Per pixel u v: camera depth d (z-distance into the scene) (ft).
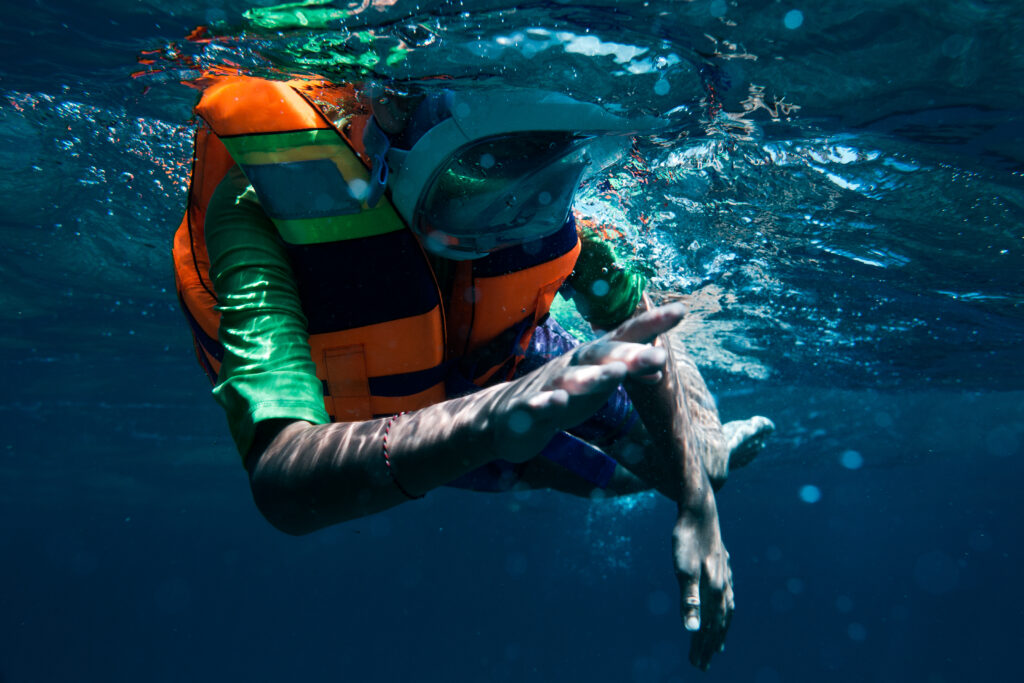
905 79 13.74
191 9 11.59
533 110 5.53
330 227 6.02
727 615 7.57
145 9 12.00
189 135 17.63
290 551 205.05
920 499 135.44
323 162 5.87
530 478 9.63
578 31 11.20
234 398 5.03
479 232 6.47
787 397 56.13
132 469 87.81
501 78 10.78
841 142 16.48
